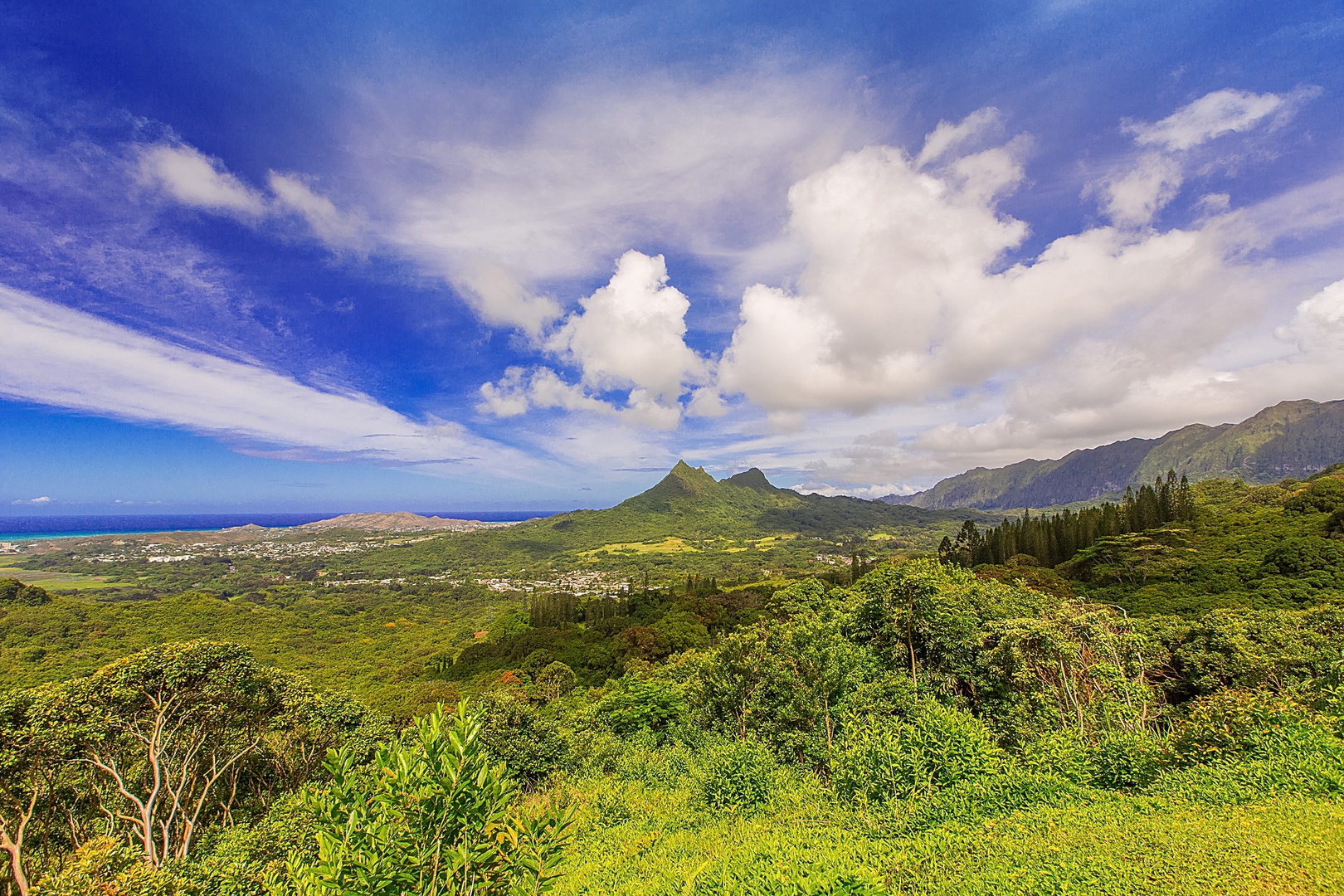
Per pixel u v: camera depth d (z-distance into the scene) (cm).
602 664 6619
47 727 1586
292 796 1595
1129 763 1084
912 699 1853
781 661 2217
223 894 977
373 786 407
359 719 2691
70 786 1766
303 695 2356
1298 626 1838
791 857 866
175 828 2019
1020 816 942
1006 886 704
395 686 6988
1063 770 1109
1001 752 1220
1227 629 1822
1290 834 689
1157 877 646
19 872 1442
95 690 1709
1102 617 1948
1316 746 927
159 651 1862
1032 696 1766
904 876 793
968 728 1205
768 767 1633
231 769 2288
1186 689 1858
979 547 8094
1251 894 586
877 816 1063
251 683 2067
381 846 383
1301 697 1211
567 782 2258
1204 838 722
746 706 2353
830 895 591
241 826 1628
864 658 2169
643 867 1134
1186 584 4722
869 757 1199
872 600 2295
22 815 1561
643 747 2850
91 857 774
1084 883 667
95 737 1653
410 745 425
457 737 418
